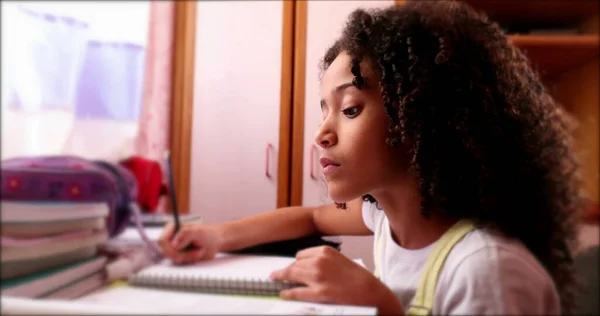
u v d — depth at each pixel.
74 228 0.32
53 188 0.31
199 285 0.34
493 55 0.42
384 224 0.49
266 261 0.46
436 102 0.38
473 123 0.38
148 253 0.42
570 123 0.50
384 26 0.40
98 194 0.36
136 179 0.44
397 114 0.37
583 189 0.55
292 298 0.32
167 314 0.24
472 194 0.39
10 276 0.27
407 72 0.38
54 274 0.29
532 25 1.10
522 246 0.37
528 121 0.43
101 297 0.30
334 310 0.30
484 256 0.34
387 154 0.38
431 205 0.39
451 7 0.43
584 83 1.00
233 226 0.50
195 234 0.46
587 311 0.49
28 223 0.28
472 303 0.32
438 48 0.39
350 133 0.38
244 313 0.26
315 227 0.52
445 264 0.37
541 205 0.41
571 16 1.06
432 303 0.36
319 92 0.46
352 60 0.39
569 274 0.43
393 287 0.41
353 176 0.38
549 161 0.44
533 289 0.32
